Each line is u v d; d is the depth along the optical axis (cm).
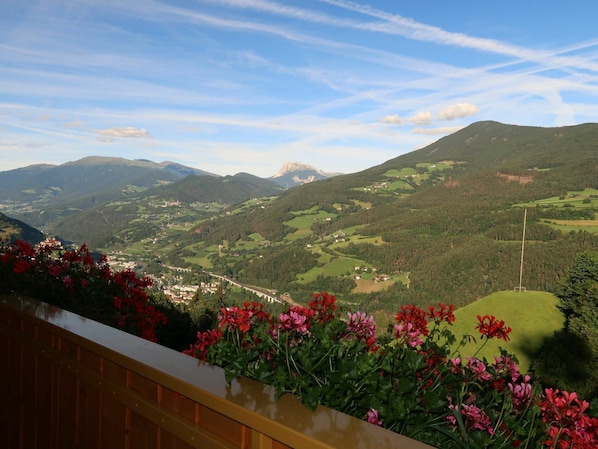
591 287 3262
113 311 340
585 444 111
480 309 3731
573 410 117
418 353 146
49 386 200
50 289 296
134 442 148
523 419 131
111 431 160
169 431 129
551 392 122
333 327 143
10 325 233
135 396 144
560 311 3519
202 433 117
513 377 150
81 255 364
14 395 229
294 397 110
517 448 117
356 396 121
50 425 199
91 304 323
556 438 113
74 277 333
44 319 195
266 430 97
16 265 283
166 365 133
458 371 149
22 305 225
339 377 116
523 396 135
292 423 94
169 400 133
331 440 87
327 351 128
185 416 127
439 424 121
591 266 3412
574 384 2662
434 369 145
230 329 146
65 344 188
